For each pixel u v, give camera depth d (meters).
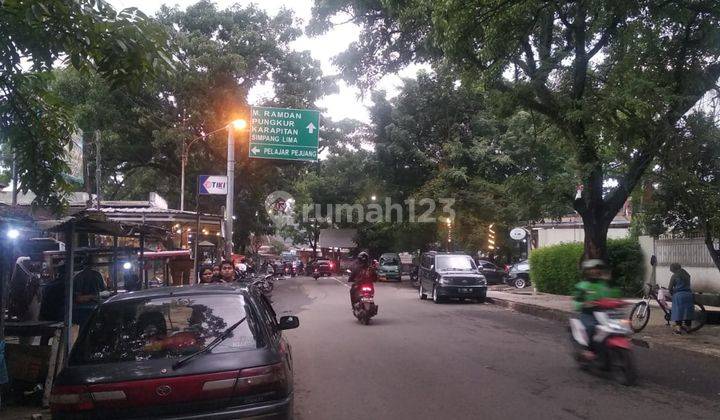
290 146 23.03
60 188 7.40
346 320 16.45
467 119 35.59
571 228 31.56
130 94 6.15
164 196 40.44
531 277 26.89
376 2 16.67
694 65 12.60
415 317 17.33
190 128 29.33
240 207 37.97
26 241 10.15
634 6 12.15
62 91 25.73
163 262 22.77
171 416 4.59
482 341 12.52
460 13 12.47
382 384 8.45
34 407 7.27
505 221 33.47
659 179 12.82
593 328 8.98
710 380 8.71
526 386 8.27
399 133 35.28
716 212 12.22
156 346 5.04
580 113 12.69
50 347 7.43
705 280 18.70
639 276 21.58
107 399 4.57
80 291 9.78
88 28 5.29
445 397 7.67
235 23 30.95
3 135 6.84
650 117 11.99
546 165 17.11
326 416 6.86
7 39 5.46
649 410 7.02
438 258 23.73
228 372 4.73
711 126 12.26
